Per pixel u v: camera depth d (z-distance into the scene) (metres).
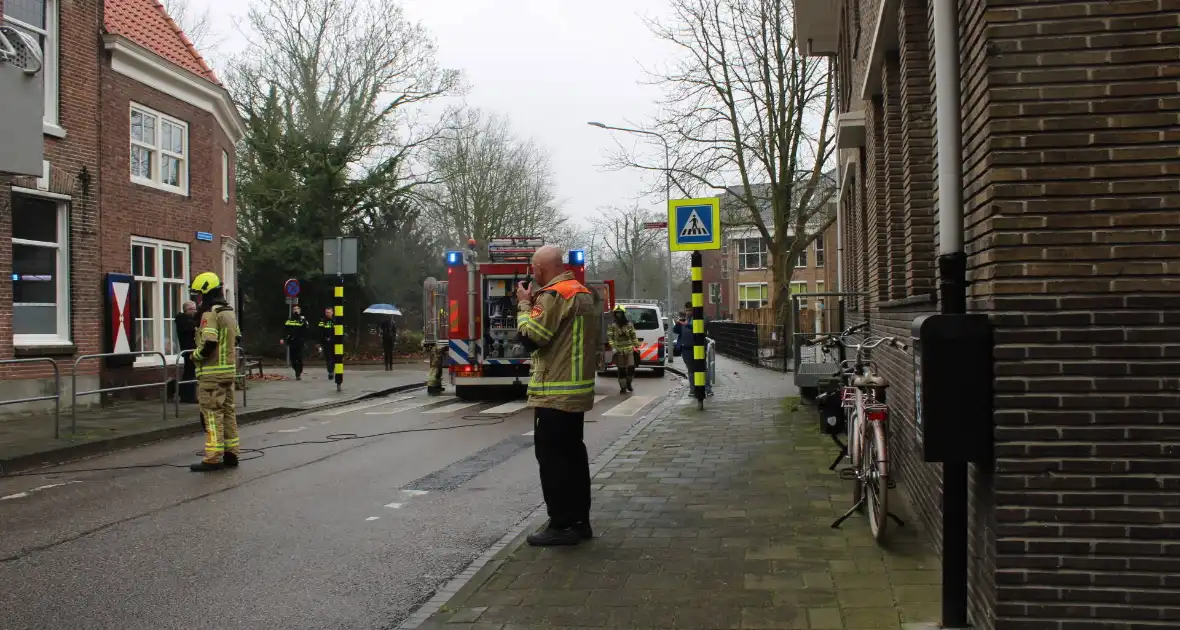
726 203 29.05
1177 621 3.57
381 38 35.53
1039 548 3.66
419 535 6.44
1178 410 3.60
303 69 34.97
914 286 7.12
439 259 40.25
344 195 36.41
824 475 8.00
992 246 3.73
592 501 7.18
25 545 6.17
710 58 27.39
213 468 9.23
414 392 20.05
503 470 9.08
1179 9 3.63
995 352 3.72
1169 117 3.63
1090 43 3.68
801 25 20.39
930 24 5.23
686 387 20.20
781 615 4.40
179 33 19.72
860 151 12.57
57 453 9.94
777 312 27.89
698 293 14.03
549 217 52.22
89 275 15.22
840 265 20.64
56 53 14.59
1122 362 3.63
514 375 17.19
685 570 5.20
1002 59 3.73
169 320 17.98
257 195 34.91
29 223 14.34
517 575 5.19
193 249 18.73
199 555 5.90
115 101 16.20
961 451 3.75
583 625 4.36
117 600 4.98
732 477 8.05
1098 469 3.63
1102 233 3.65
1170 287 3.61
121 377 15.98
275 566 5.65
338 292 18.97
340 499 7.69
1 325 13.39
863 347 6.18
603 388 20.08
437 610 4.64
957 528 4.05
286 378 24.12
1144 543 3.60
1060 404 3.66
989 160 3.74
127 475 8.95
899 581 4.87
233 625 4.59
